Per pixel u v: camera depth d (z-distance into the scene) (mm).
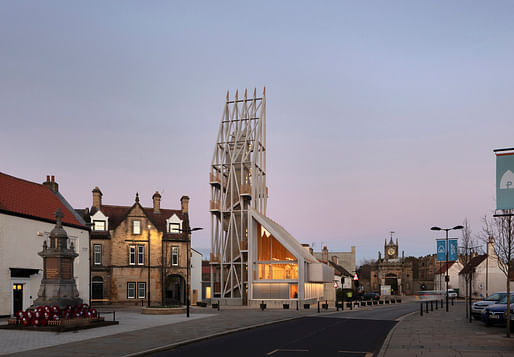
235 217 56906
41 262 37375
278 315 36312
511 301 29828
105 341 20141
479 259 84312
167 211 63781
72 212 45500
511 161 19891
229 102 59906
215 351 17688
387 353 16531
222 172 57188
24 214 35719
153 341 20062
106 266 56906
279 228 59031
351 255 124688
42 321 24531
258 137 56344
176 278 60781
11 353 16875
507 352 16734
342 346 18969
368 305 61969
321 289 65188
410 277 122875
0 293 32875
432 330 24781
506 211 30078
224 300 53938
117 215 60938
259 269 53688
